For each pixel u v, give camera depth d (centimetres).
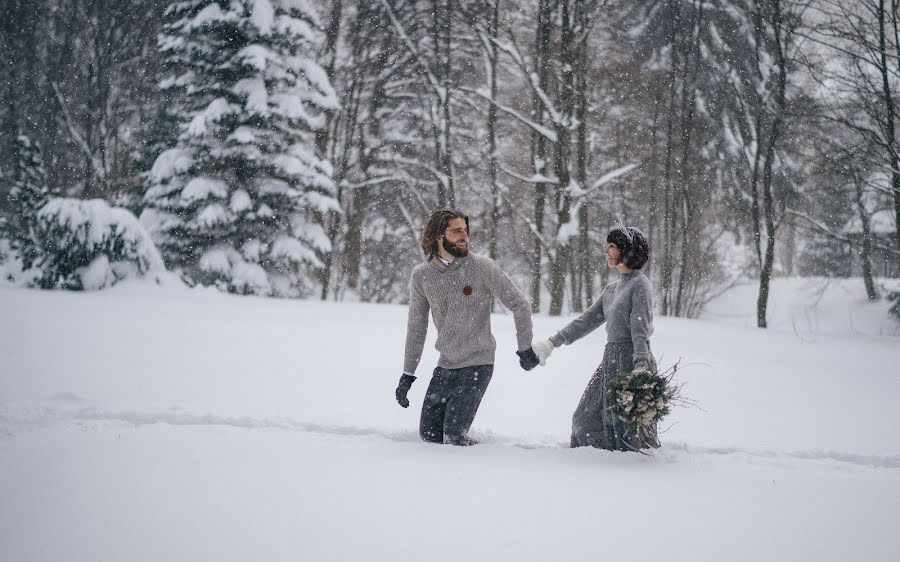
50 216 1555
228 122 2038
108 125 2669
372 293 3145
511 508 289
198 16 2012
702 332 1407
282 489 313
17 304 1181
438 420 435
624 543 251
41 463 347
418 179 2680
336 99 2153
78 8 2595
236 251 2077
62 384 597
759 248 1988
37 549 243
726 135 2455
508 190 2598
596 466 365
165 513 279
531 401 629
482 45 2238
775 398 678
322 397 604
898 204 1683
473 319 430
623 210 2741
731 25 2234
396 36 2411
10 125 2570
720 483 333
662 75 2375
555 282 2089
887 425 555
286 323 1152
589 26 2047
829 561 236
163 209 2061
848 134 1895
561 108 2041
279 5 2103
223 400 568
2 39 2556
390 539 253
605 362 415
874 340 1512
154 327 1005
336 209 2120
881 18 1545
